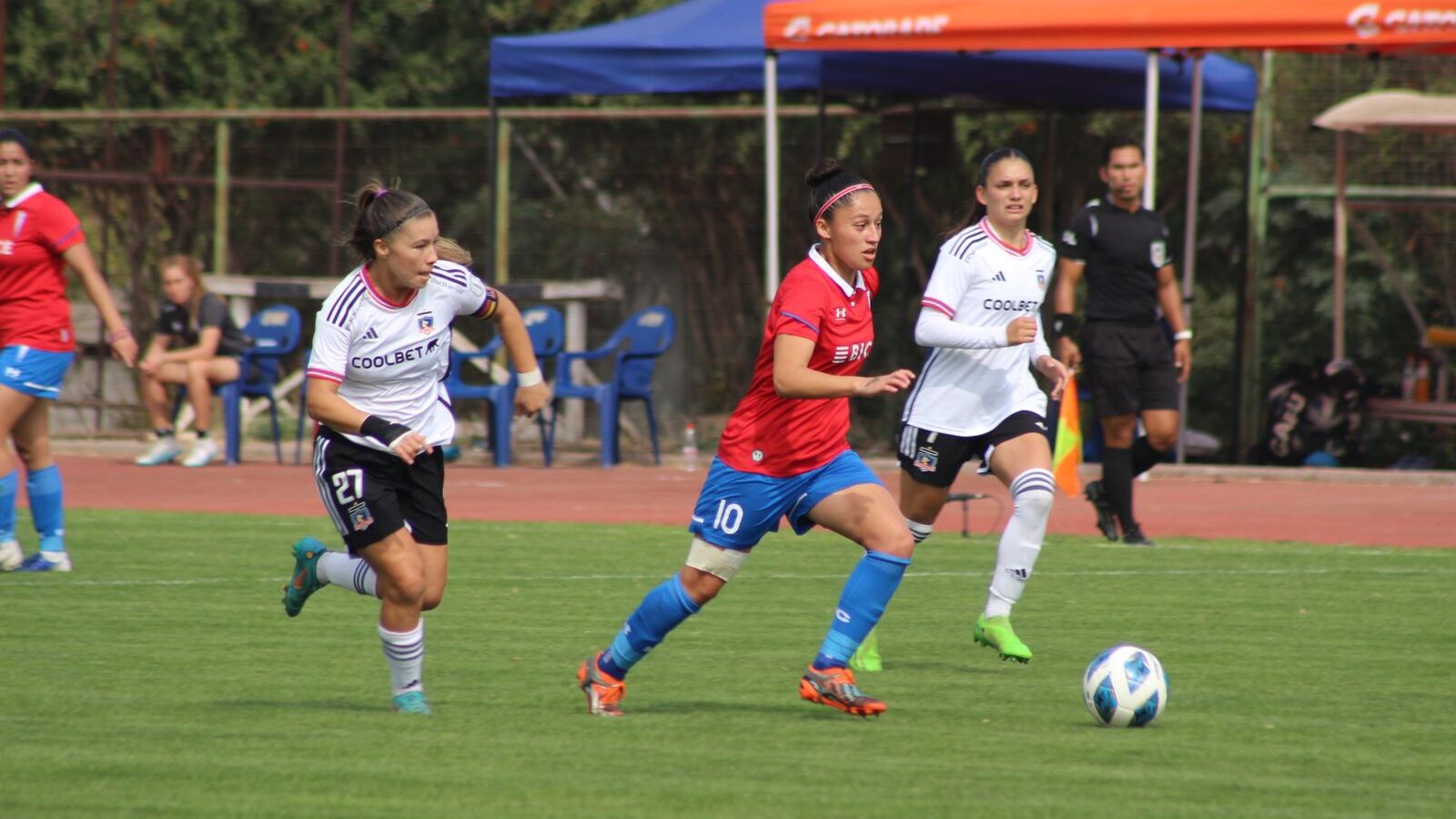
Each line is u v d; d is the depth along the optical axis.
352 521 19.78
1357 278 64.56
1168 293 37.81
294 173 71.31
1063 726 19.75
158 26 80.94
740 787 16.52
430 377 20.47
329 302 19.56
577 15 81.50
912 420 25.38
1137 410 37.59
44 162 73.19
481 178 69.94
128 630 26.58
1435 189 62.75
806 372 19.47
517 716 20.25
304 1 82.25
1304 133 65.25
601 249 65.81
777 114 62.28
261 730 19.27
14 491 32.97
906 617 28.53
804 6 50.25
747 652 25.08
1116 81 59.06
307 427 65.62
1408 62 64.56
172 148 75.31
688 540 38.56
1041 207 67.50
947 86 56.78
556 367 58.34
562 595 30.55
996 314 24.98
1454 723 19.86
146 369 52.78
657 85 56.34
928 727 19.70
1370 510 45.06
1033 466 24.28
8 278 31.61
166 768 17.28
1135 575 33.00
